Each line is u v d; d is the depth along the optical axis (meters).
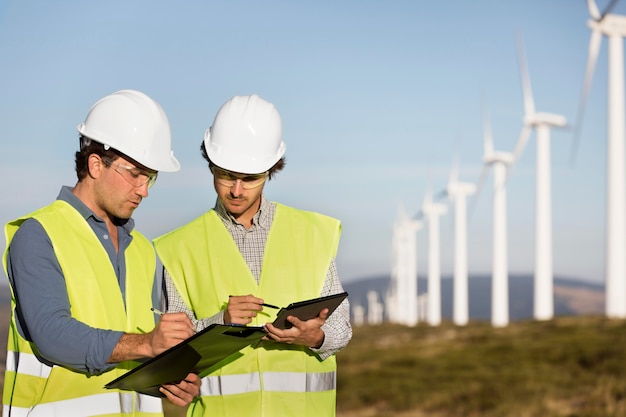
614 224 41.69
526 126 43.75
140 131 3.66
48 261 3.49
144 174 3.69
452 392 28.16
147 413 3.85
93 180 3.68
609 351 33.91
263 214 4.32
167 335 3.43
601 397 25.17
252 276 4.25
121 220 3.87
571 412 23.45
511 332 46.88
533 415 23.28
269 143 4.18
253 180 4.15
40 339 3.40
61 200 3.67
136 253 3.94
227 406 4.19
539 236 46.72
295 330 3.90
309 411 4.24
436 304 59.47
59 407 3.56
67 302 3.51
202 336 3.39
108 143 3.61
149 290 3.95
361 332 57.78
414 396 27.92
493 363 35.78
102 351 3.41
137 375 3.42
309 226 4.38
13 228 3.58
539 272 48.97
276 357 4.22
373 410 26.98
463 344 44.94
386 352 44.06
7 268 3.54
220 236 4.29
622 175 40.69
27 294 3.45
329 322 4.27
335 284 4.37
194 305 4.25
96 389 3.64
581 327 44.56
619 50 37.97
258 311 4.21
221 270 4.24
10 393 3.60
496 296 50.94
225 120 4.18
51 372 3.55
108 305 3.64
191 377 3.80
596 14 36.81
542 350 37.53
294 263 4.30
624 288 43.22
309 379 4.26
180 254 4.29
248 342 3.80
